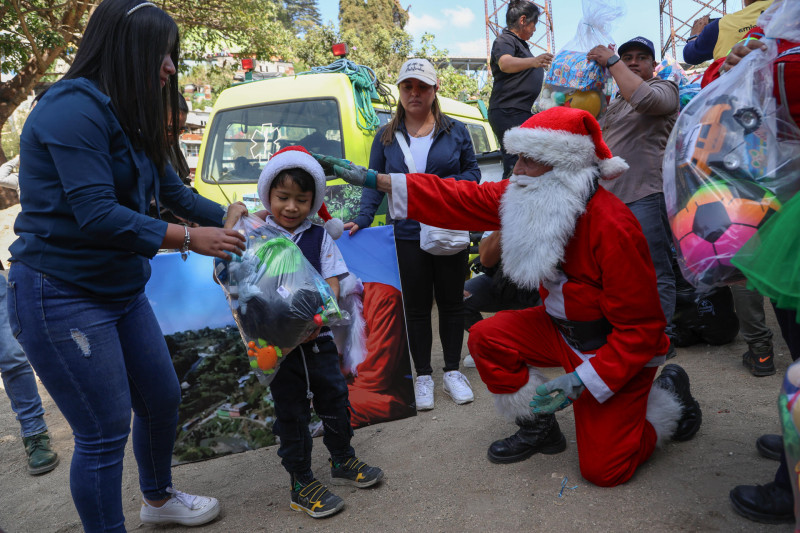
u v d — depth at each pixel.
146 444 2.49
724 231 1.90
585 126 2.47
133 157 2.10
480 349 2.78
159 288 3.25
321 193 2.57
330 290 2.45
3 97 13.10
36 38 12.63
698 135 2.06
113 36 2.03
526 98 5.04
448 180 2.74
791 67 1.96
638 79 3.31
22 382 3.34
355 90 5.32
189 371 3.23
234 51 17.39
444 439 3.19
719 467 2.58
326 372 2.64
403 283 3.77
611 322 2.47
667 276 3.69
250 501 2.74
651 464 2.69
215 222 2.69
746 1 3.31
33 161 1.95
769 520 2.14
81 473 2.11
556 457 2.87
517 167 2.60
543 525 2.29
